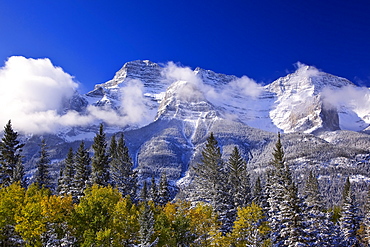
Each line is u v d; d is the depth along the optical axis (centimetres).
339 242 6181
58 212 4006
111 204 4425
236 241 4809
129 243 4447
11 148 5644
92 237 3922
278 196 5675
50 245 3894
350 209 7400
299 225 4831
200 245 4975
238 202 6500
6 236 3875
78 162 5991
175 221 4953
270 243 4631
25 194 4434
